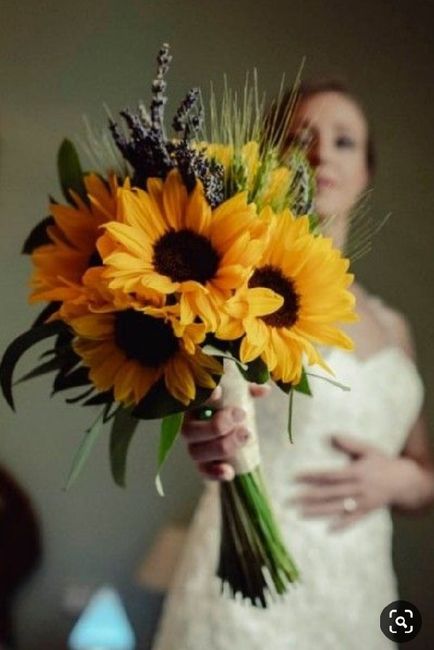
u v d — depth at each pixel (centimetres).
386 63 138
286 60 137
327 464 132
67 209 91
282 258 88
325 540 132
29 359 135
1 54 136
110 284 80
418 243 138
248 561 106
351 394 133
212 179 87
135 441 134
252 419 105
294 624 129
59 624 135
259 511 105
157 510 134
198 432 102
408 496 135
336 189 134
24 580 135
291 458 132
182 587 131
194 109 107
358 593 132
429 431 138
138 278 81
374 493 134
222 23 136
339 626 131
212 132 107
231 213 84
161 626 133
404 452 137
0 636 135
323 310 89
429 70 138
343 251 133
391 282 138
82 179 95
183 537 133
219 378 88
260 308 84
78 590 135
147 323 85
